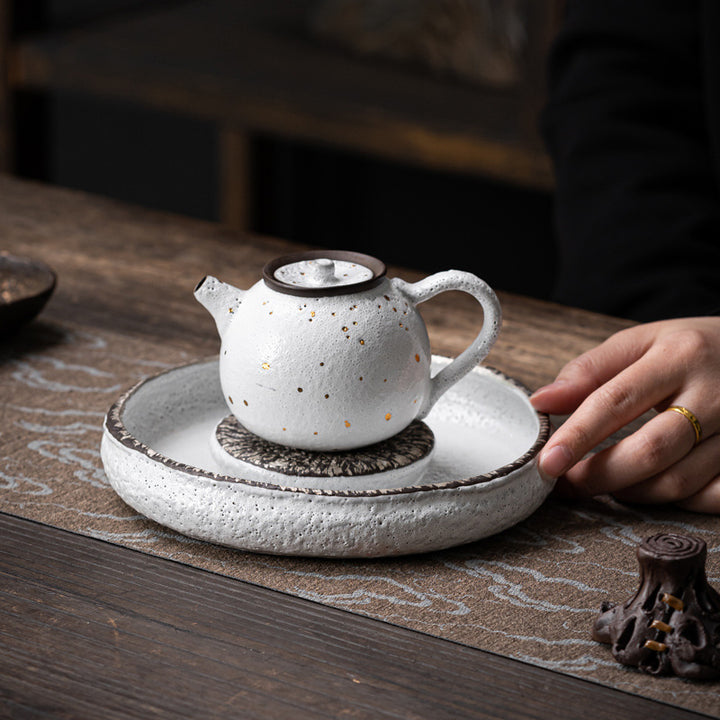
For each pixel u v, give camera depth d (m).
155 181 4.46
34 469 1.29
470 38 3.29
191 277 1.57
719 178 1.66
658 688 1.14
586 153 1.70
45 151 3.76
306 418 1.23
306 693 1.13
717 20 1.66
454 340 1.47
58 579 1.20
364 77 3.32
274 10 3.94
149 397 1.31
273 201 3.90
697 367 1.28
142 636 1.16
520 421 1.32
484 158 2.93
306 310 1.23
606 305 1.63
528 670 1.15
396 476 1.24
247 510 1.21
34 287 1.47
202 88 3.21
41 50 3.43
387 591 1.20
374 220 3.85
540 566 1.22
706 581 1.16
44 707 1.12
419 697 1.13
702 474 1.27
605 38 1.75
